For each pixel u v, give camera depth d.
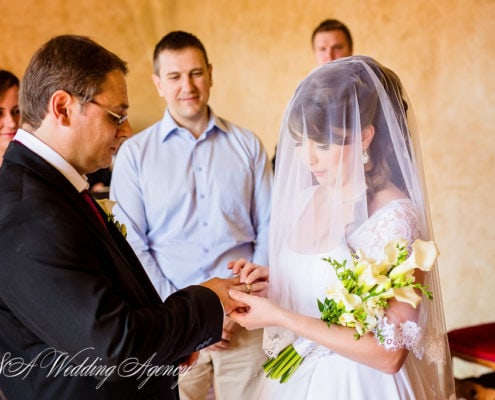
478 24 4.12
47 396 1.70
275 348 2.17
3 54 5.40
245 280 2.26
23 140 1.76
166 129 3.14
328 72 2.00
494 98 4.10
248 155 3.20
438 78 4.37
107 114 1.77
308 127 1.97
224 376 3.02
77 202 1.74
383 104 1.98
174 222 3.10
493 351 3.06
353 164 1.95
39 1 5.54
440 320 2.10
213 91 5.92
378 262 1.83
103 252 1.74
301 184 2.06
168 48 3.12
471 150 4.25
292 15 5.23
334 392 2.01
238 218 3.13
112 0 5.88
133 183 3.12
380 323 1.80
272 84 5.46
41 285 1.57
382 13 4.61
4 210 1.61
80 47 1.76
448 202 4.43
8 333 1.68
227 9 5.67
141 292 1.84
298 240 2.07
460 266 4.44
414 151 2.13
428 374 2.19
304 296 2.06
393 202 1.95
